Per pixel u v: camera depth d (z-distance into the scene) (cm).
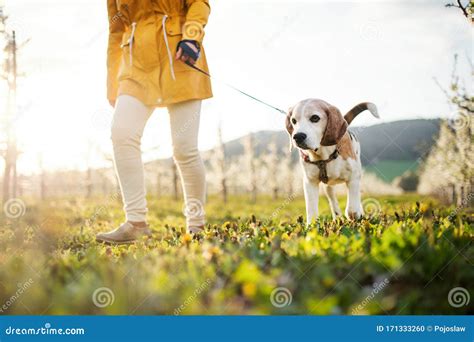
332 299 230
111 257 343
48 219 384
